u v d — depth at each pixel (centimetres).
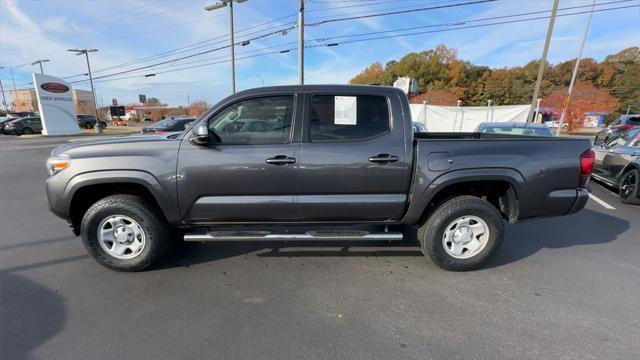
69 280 321
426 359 218
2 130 2836
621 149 652
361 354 223
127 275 332
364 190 323
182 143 316
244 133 321
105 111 7800
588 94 4512
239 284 316
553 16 1484
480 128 901
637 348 229
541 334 244
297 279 326
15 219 511
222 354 222
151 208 331
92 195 340
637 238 441
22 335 240
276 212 326
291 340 237
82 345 230
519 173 322
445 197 348
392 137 321
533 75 5950
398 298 293
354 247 402
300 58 1484
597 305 282
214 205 321
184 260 367
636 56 5844
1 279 322
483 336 242
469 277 331
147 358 218
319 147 315
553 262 367
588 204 620
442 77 5719
